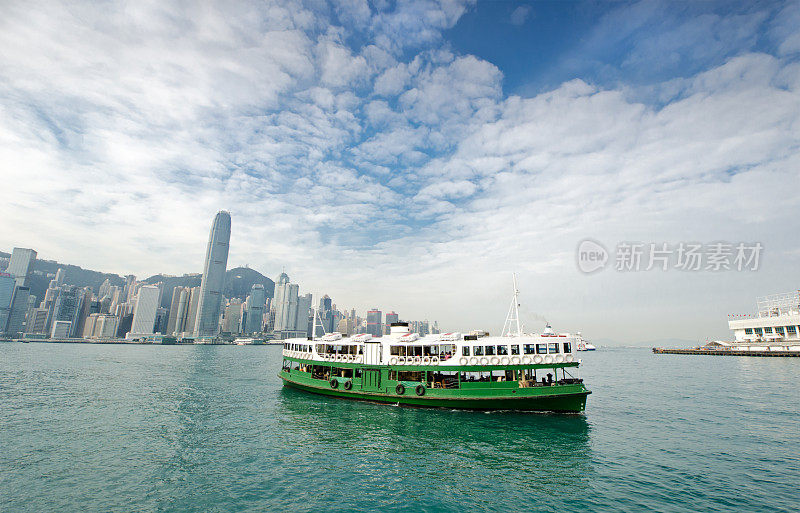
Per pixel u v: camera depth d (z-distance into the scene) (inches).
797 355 4845.0
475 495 834.8
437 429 1322.6
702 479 912.9
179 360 4815.5
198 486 876.6
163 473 948.6
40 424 1396.4
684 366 4215.1
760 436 1263.5
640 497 820.6
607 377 3107.8
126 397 1964.8
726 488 862.5
